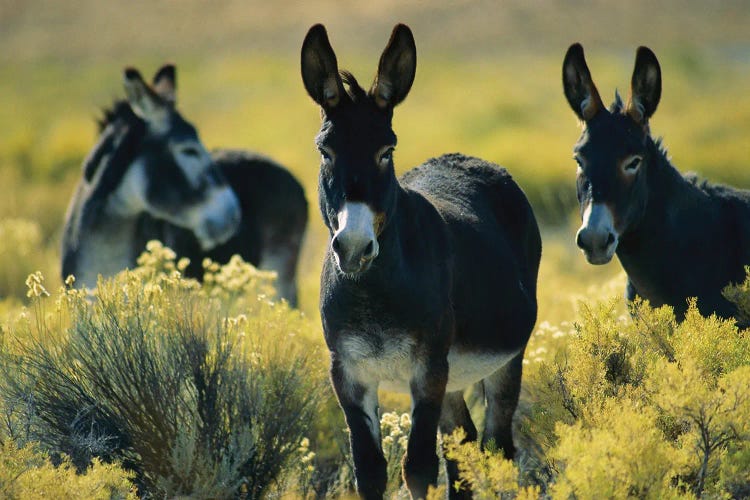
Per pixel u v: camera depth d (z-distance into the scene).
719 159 30.97
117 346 8.66
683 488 7.09
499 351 8.74
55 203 27.31
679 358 7.69
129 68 14.89
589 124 9.77
